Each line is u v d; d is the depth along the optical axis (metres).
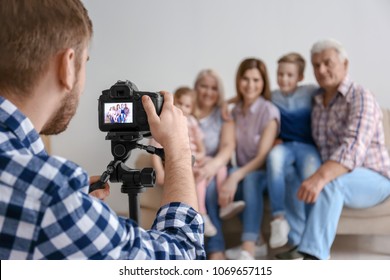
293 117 3.25
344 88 3.15
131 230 0.62
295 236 3.10
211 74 3.37
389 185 3.04
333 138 3.16
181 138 0.77
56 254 0.58
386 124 3.22
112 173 0.90
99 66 3.53
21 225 0.56
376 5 3.28
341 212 3.05
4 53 0.62
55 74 0.64
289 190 3.15
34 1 0.62
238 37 3.38
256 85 3.29
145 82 3.48
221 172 3.23
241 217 3.19
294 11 3.34
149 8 3.47
